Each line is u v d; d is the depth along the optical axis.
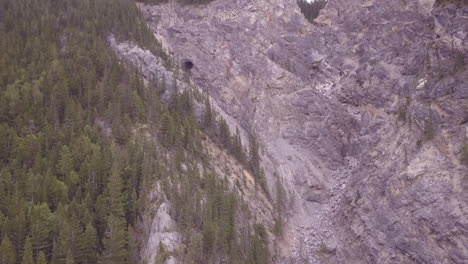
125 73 82.25
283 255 70.88
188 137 75.25
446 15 81.25
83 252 54.66
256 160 81.94
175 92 82.81
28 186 58.97
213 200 64.81
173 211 61.44
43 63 80.06
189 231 59.22
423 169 67.19
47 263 53.56
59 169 63.12
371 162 78.19
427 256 62.25
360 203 73.81
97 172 62.72
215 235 60.09
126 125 72.12
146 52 90.06
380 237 68.06
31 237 53.97
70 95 76.00
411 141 72.25
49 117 71.00
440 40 78.06
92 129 69.69
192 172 67.88
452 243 60.84
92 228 55.53
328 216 79.50
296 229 76.81
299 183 84.19
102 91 75.38
